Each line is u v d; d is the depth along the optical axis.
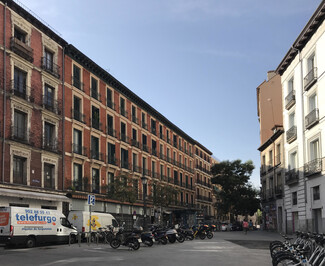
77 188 32.84
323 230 26.36
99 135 37.53
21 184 26.52
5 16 26.27
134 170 45.09
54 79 31.14
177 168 62.22
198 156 76.19
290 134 33.62
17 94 27.03
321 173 26.94
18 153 26.44
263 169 51.62
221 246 22.17
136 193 36.66
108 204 38.44
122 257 15.62
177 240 26.78
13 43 26.58
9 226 20.27
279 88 50.50
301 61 31.19
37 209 22.05
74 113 33.69
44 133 29.81
